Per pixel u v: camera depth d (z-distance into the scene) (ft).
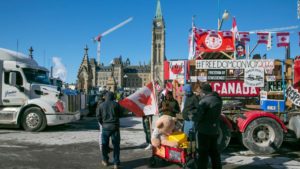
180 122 32.53
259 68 34.40
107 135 26.04
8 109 48.01
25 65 49.47
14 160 28.37
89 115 74.84
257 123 31.12
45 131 47.26
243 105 34.47
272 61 34.24
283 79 33.81
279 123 31.32
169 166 26.81
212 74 34.99
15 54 51.24
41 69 52.44
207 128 21.66
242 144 32.53
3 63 48.96
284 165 27.35
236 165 27.30
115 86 114.93
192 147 23.56
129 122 61.31
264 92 33.94
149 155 31.09
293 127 32.35
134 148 34.40
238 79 34.71
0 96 48.75
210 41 38.60
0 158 28.99
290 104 33.53
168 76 36.19
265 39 38.75
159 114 30.55
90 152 32.19
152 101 29.22
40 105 46.57
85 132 46.24
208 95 22.07
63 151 32.48
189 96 27.35
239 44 38.86
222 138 30.68
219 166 22.29
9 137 40.75
